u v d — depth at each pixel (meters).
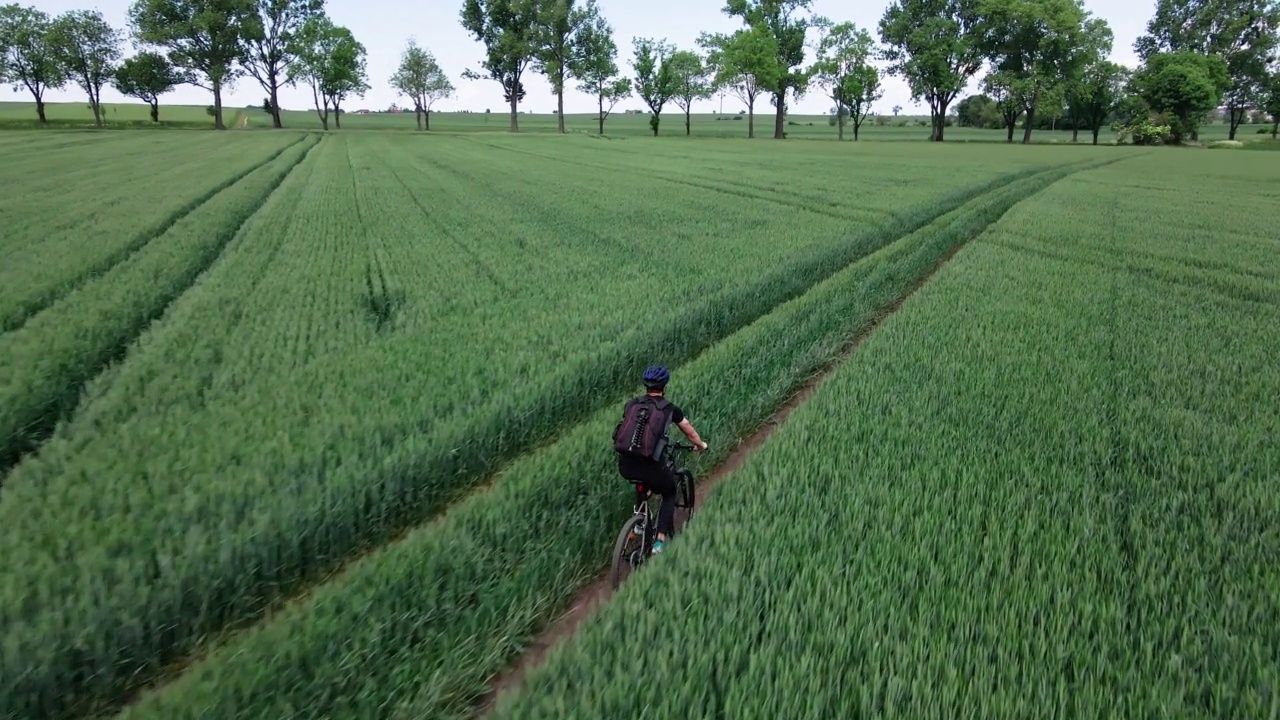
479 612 5.30
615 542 6.55
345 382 9.12
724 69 97.12
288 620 5.03
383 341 10.78
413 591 5.37
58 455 7.25
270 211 25.47
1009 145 86.62
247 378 9.27
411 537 6.02
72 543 5.59
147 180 32.34
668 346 11.25
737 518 6.35
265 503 6.12
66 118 120.81
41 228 19.41
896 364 10.44
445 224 22.61
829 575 5.34
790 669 4.46
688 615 4.99
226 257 17.17
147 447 7.35
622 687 4.25
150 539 5.71
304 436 7.59
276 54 96.38
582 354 9.80
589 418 9.06
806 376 10.91
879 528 5.98
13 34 92.12
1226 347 11.36
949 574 5.40
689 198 30.33
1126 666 4.53
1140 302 14.11
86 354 10.05
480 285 14.45
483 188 33.75
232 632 5.34
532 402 8.46
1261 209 29.12
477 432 7.68
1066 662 4.60
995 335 11.83
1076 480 6.91
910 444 7.75
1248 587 5.29
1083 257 18.73
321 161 48.88
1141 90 94.31
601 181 37.88
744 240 19.86
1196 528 6.04
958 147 80.38
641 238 20.14
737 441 8.92
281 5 92.81
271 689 4.50
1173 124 91.31
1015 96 87.88
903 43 95.00
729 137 107.88
